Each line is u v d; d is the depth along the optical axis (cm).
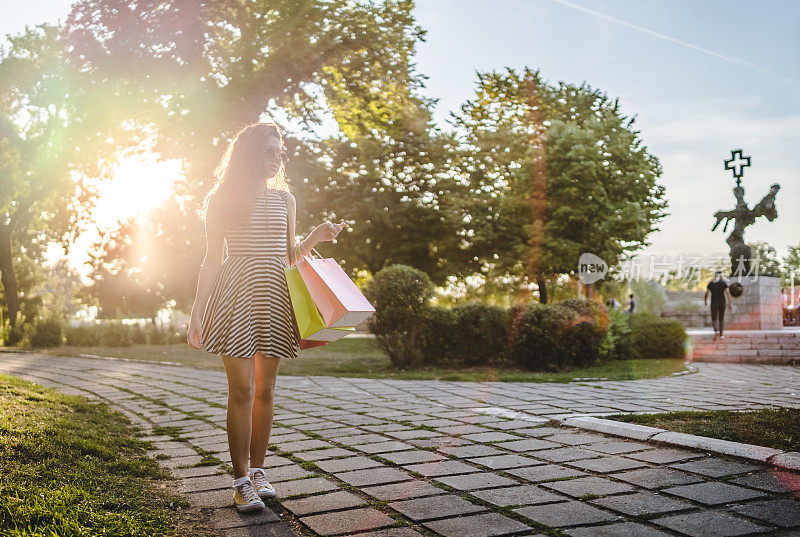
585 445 465
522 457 430
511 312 1282
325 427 568
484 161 2772
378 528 289
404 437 511
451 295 3173
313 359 1521
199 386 945
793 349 1521
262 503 319
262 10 2173
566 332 1229
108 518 285
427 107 2805
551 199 2497
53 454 402
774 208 2158
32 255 3909
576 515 303
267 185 369
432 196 2814
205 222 337
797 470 369
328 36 2169
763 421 511
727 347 1591
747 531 274
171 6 2103
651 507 311
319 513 313
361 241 2794
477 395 802
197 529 291
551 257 2481
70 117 2406
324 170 2652
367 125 2592
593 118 2619
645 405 697
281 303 335
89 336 2252
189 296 3086
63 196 3009
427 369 1256
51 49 2481
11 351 1942
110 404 758
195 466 425
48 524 269
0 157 2797
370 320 1273
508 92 2767
